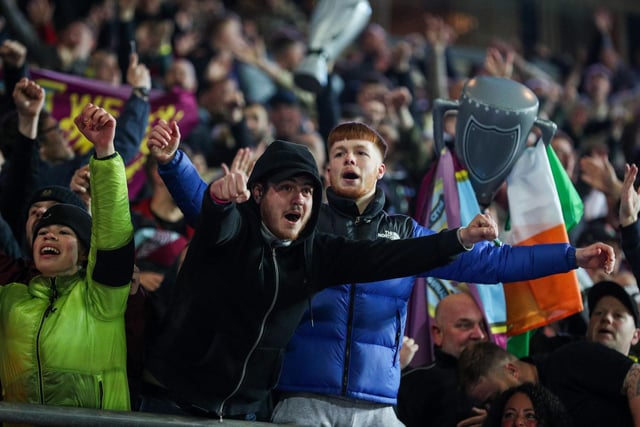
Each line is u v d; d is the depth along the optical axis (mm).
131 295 7293
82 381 6852
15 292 7070
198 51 15039
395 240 6766
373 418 7129
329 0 11305
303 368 7059
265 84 15391
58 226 7098
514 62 18266
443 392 8352
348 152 7492
